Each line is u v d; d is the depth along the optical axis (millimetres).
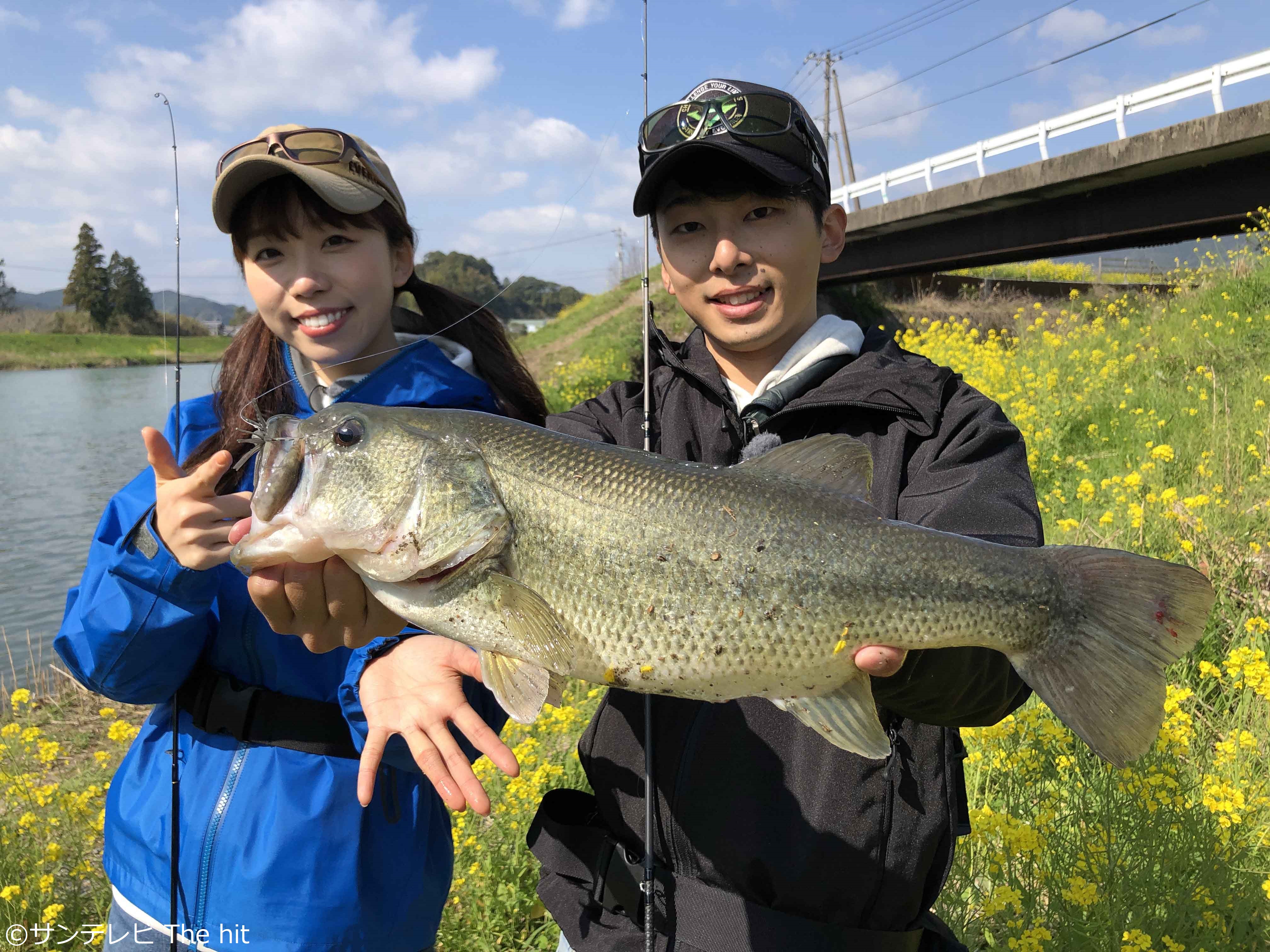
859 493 682
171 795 775
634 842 704
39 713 2387
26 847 1394
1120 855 994
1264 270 4266
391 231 916
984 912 943
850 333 773
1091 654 648
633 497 682
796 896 637
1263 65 4645
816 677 650
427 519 702
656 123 751
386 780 814
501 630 690
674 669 664
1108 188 5523
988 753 1206
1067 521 1774
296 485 717
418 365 888
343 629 733
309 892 763
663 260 782
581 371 7836
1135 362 3670
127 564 720
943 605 644
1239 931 931
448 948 1158
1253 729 1259
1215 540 1767
